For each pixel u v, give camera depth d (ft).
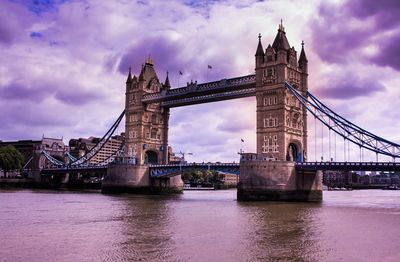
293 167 299.38
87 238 136.36
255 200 299.79
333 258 110.11
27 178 595.88
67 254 113.60
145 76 437.99
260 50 336.70
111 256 111.24
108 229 155.12
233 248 120.78
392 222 176.04
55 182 586.86
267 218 187.83
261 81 331.77
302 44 348.38
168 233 145.79
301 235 142.10
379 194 536.42
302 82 341.21
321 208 240.12
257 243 127.95
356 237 139.33
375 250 119.55
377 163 273.33
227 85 354.95
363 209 236.22
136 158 422.00
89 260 107.24
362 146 292.81
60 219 184.75
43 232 148.46
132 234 143.84
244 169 306.76
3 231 151.02
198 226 162.30
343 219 185.78
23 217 191.83
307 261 106.93
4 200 295.07
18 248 121.08
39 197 333.42
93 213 209.05
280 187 294.46
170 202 285.84
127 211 219.41
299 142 330.95
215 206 250.37
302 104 314.76
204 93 379.96
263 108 328.08
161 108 444.55
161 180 426.92
